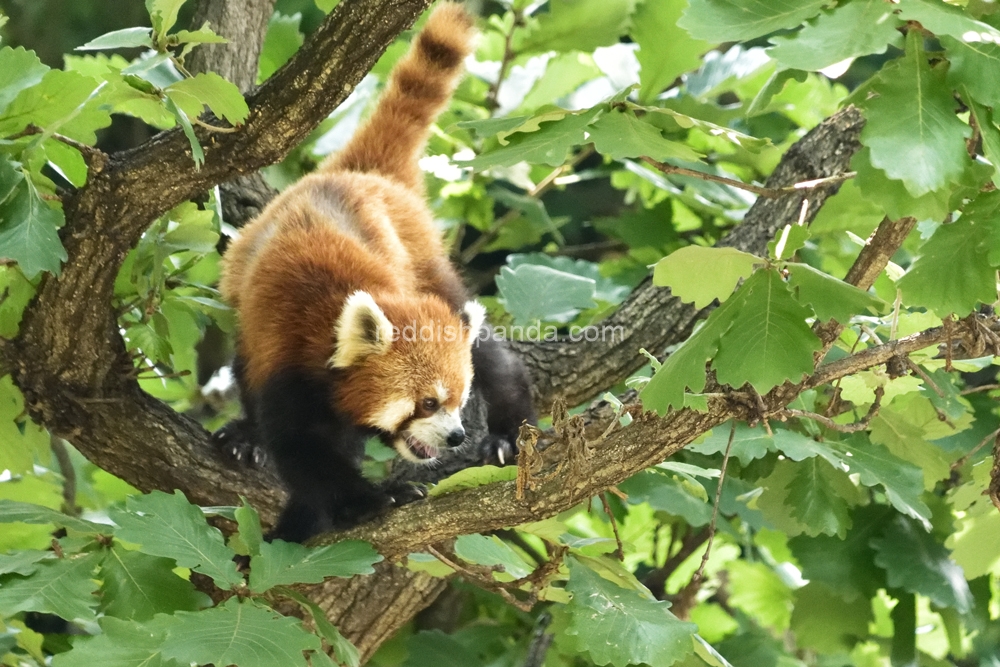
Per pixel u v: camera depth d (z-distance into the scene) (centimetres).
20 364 746
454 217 1229
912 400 777
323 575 575
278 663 504
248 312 802
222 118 666
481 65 1188
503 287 965
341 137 1071
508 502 627
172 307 828
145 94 616
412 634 1035
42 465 985
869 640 1061
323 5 788
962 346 590
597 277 1122
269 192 1000
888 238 568
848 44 416
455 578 945
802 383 580
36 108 681
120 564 603
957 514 887
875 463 718
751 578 1135
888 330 718
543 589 673
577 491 607
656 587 1071
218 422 1091
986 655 1030
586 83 1205
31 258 617
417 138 962
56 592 564
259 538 604
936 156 415
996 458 591
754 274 519
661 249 1145
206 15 966
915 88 430
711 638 1160
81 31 1530
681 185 1170
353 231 832
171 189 684
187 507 598
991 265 453
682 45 993
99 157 674
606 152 482
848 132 901
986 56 418
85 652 514
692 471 673
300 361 777
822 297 509
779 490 801
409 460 829
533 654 942
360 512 730
